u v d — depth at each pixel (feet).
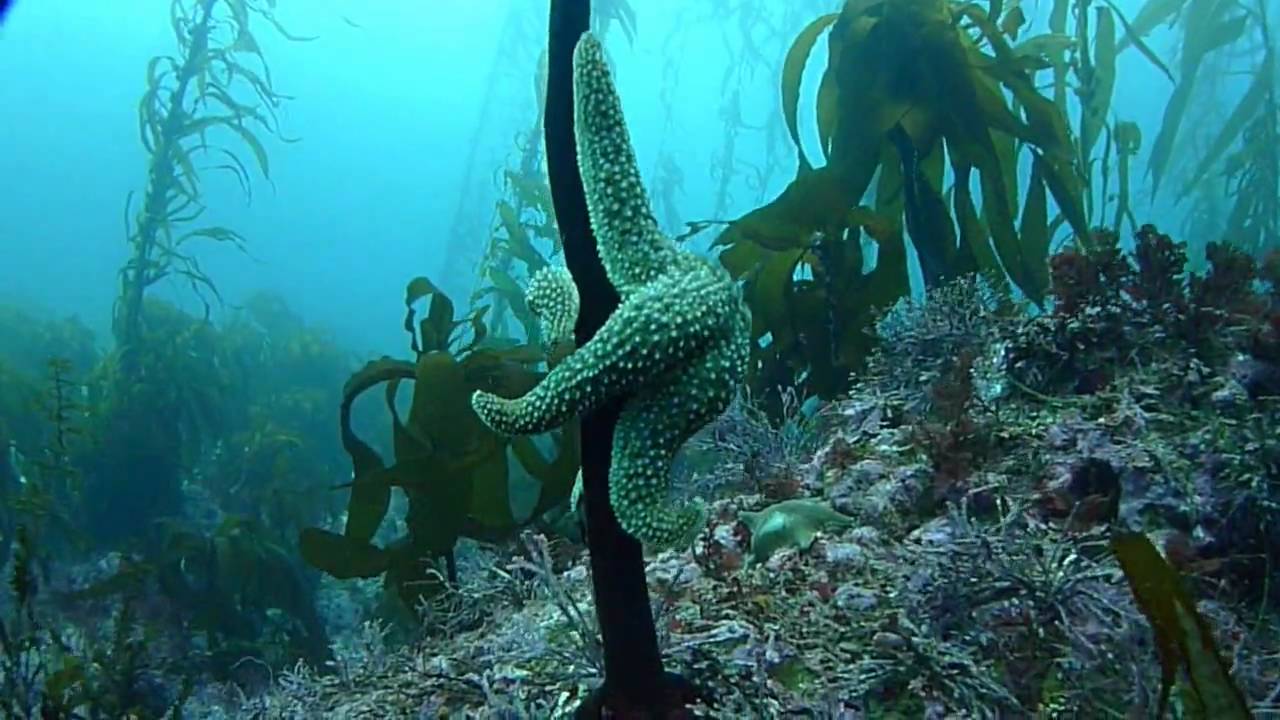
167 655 22.26
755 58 52.16
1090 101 23.90
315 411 43.34
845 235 20.89
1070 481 11.50
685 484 18.49
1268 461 10.41
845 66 20.63
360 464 18.48
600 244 7.07
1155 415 12.33
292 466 33.76
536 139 35.42
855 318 19.74
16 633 13.84
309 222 244.22
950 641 9.23
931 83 20.17
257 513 31.68
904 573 10.38
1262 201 33.91
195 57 32.48
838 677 8.89
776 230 19.84
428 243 257.34
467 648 11.87
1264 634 9.40
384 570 17.71
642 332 6.59
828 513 12.64
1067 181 20.18
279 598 24.02
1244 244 34.12
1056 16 24.90
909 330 18.31
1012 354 14.92
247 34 33.81
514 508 24.81
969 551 10.07
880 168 21.76
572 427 18.08
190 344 36.24
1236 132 34.12
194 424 33.88
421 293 20.63
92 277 197.06
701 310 6.70
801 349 20.24
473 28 208.03
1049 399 13.92
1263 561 9.97
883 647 8.98
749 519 13.14
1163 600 5.98
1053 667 8.82
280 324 60.80
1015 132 20.13
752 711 8.43
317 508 32.09
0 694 13.38
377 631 13.91
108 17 195.21
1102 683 8.44
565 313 7.82
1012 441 13.11
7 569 26.43
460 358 20.72
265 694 14.14
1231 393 12.30
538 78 35.47
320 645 23.35
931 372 16.63
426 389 17.53
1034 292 19.95
